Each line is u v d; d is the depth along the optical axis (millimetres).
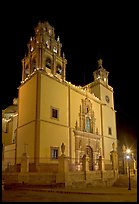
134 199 13539
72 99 32156
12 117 41406
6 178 22484
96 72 43406
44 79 28625
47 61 32188
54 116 28531
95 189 20406
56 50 34438
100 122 37219
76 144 30203
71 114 31141
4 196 13883
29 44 34406
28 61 33094
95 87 41031
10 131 41094
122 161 35875
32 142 25828
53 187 19703
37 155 24625
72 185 20391
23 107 29984
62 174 20188
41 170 24328
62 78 32688
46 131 26516
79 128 31734
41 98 27328
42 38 32250
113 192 17578
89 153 32531
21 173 21594
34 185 20344
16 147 29094
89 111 34719
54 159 26281
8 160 32656
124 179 25969
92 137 33656
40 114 26500
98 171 24594
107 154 36125
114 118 41812
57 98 29594
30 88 29422
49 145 26344
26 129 27828
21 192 16625
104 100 40469
